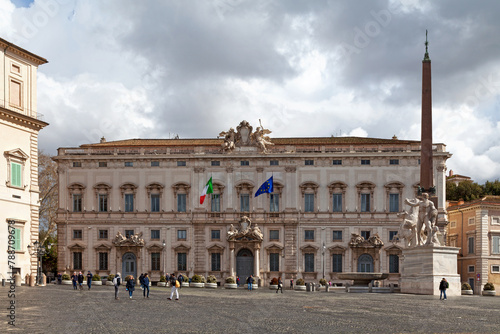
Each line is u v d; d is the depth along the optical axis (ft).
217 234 335.67
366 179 332.80
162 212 337.11
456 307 144.66
